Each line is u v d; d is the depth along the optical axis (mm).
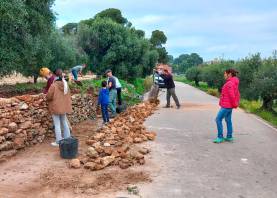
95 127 14141
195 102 25016
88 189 7035
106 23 35562
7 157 9195
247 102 25891
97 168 8195
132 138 11156
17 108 9969
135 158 8922
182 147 10508
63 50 25500
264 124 15266
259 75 21875
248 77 26359
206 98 29375
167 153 9781
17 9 13883
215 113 18406
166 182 7473
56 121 10555
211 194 6848
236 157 9453
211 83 42344
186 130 13328
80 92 16047
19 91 16062
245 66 26594
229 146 10719
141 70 37969
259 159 9281
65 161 8984
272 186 7309
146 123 14859
